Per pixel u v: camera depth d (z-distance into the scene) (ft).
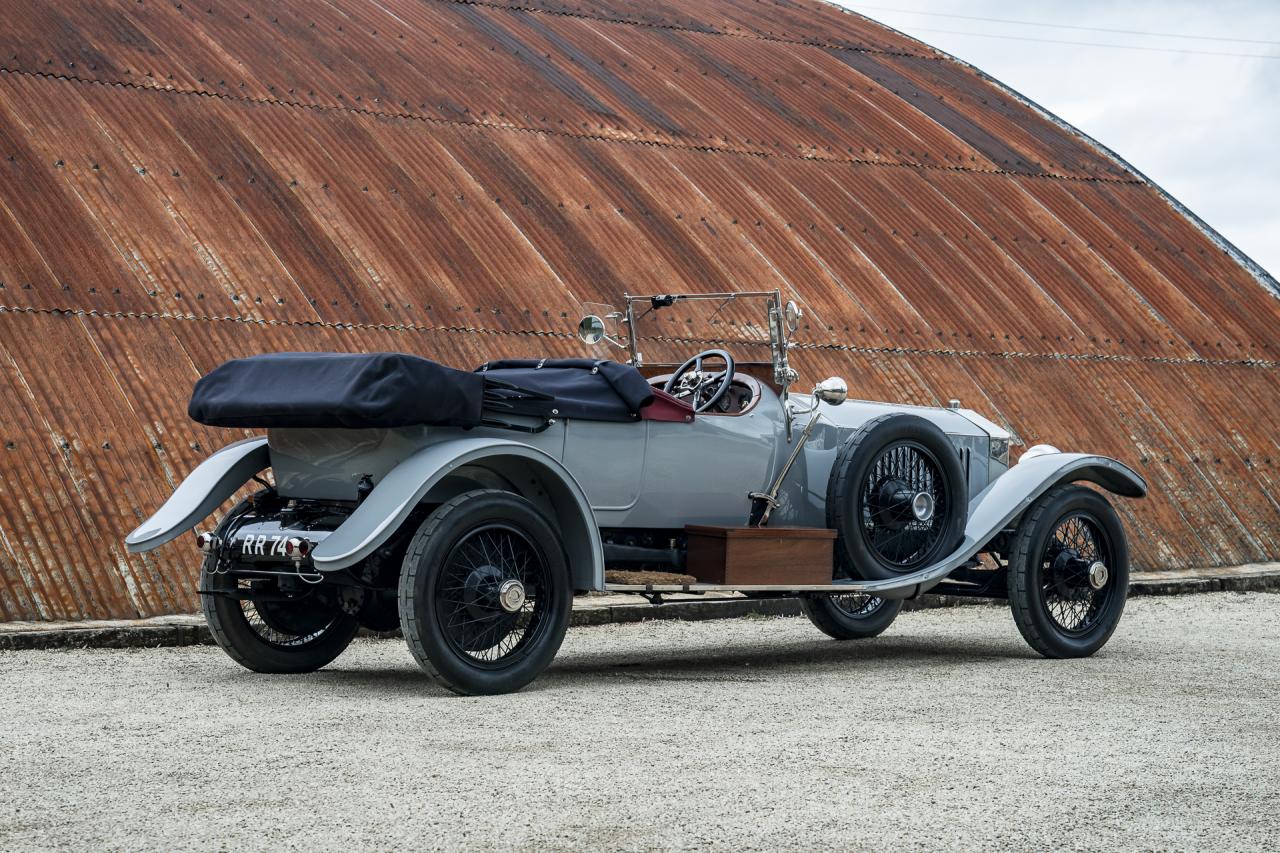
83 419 27.17
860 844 10.05
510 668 17.48
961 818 10.84
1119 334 44.27
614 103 46.32
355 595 19.11
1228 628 27.58
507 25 50.26
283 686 18.16
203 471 19.62
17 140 33.09
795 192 44.45
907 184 47.60
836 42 59.67
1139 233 50.24
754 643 24.63
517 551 17.99
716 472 20.38
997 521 22.15
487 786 11.73
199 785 11.75
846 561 21.21
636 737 14.07
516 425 18.34
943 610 31.91
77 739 13.87
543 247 37.40
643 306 24.61
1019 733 14.66
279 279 32.53
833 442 22.16
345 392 16.61
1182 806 11.38
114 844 9.93
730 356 21.75
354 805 11.05
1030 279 44.98
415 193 37.42
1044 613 22.16
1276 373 45.62
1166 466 40.16
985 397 39.14
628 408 19.27
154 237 32.07
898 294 41.52
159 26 40.63
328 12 46.11
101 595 24.79
